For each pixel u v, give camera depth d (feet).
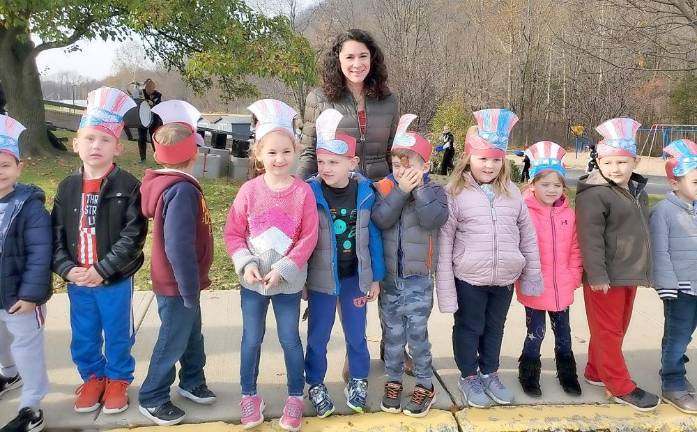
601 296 10.63
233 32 40.27
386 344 10.37
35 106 40.81
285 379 11.18
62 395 10.39
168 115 9.51
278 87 82.79
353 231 9.87
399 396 10.28
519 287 10.79
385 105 11.29
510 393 10.58
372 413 10.14
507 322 14.10
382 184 9.89
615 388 10.61
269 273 9.03
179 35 45.27
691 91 105.60
